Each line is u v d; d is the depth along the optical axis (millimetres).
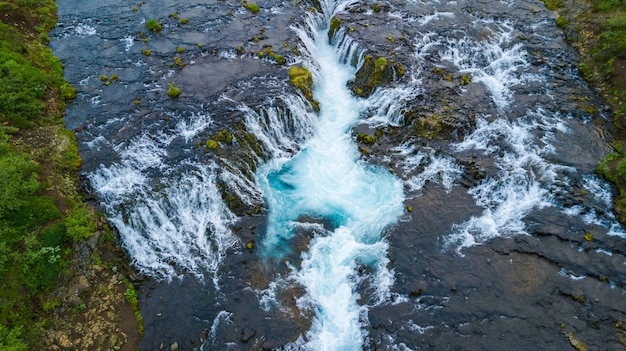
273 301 16953
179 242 18578
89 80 24344
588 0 30312
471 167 21234
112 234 17766
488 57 27438
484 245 18562
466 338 15742
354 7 31250
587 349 15250
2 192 16016
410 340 15797
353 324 16391
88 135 21141
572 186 20250
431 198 20453
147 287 17219
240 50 26891
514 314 16312
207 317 16406
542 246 18391
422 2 31984
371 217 19875
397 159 22203
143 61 25844
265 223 19562
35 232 16016
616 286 16969
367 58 25875
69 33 27719
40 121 20938
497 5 31797
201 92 23859
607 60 25562
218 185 19672
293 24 29500
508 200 20172
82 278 16156
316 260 18359
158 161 20109
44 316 15023
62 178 18547
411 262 18125
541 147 22047
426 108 23688
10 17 26062
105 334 15367
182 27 28719
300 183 21516
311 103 24641
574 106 24141
